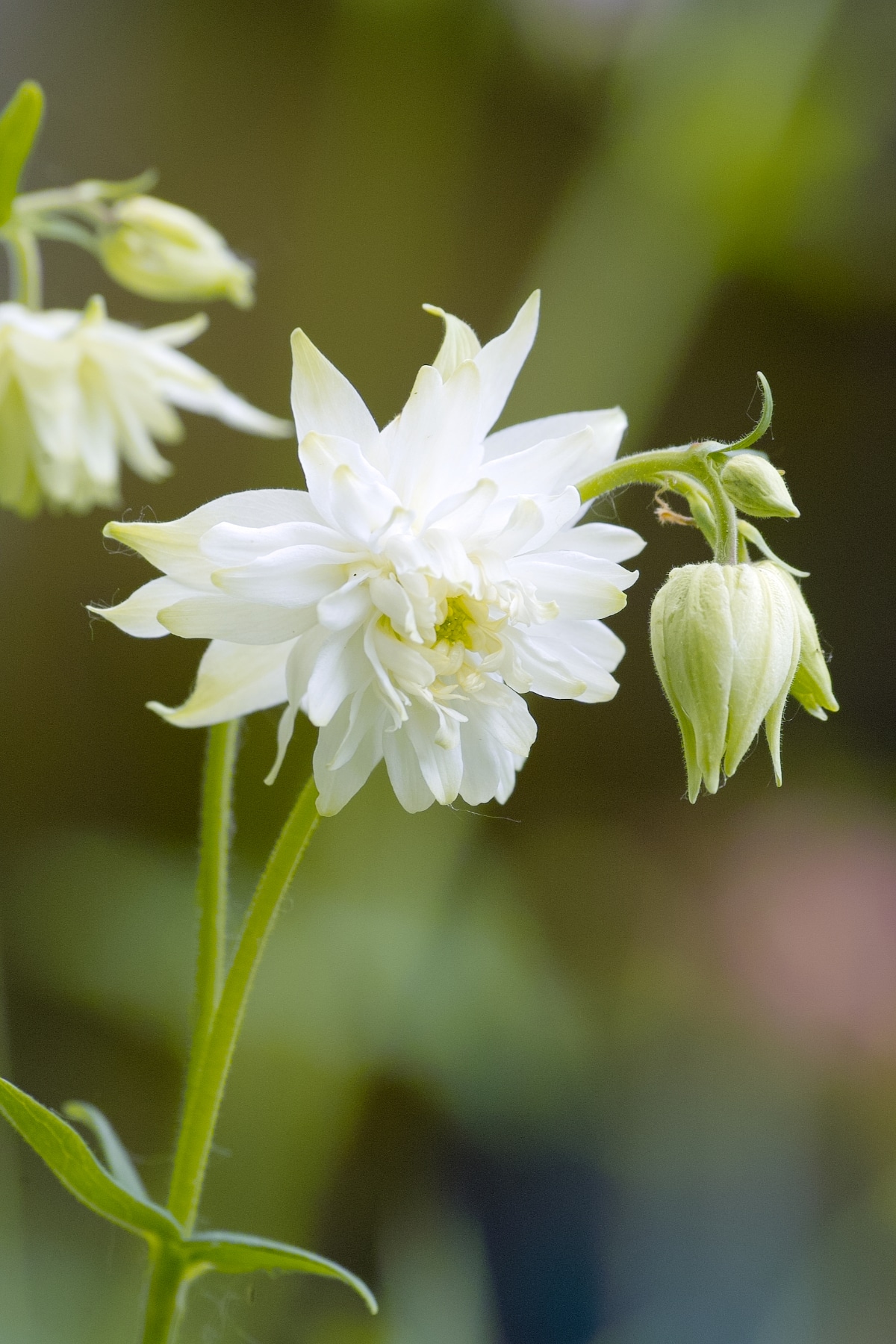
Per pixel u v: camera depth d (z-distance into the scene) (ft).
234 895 2.81
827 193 3.22
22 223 1.83
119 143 3.62
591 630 1.55
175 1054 2.90
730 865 3.23
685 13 2.81
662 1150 2.83
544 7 3.38
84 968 2.99
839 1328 2.47
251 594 1.50
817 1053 2.87
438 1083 2.59
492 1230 2.79
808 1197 2.74
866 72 2.93
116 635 3.61
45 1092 3.05
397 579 1.52
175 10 3.57
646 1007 3.10
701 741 1.54
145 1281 1.82
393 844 2.49
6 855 3.38
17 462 1.85
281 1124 2.31
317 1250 2.93
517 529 1.52
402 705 1.51
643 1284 2.65
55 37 3.50
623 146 2.88
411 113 3.59
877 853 3.17
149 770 3.65
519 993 2.52
